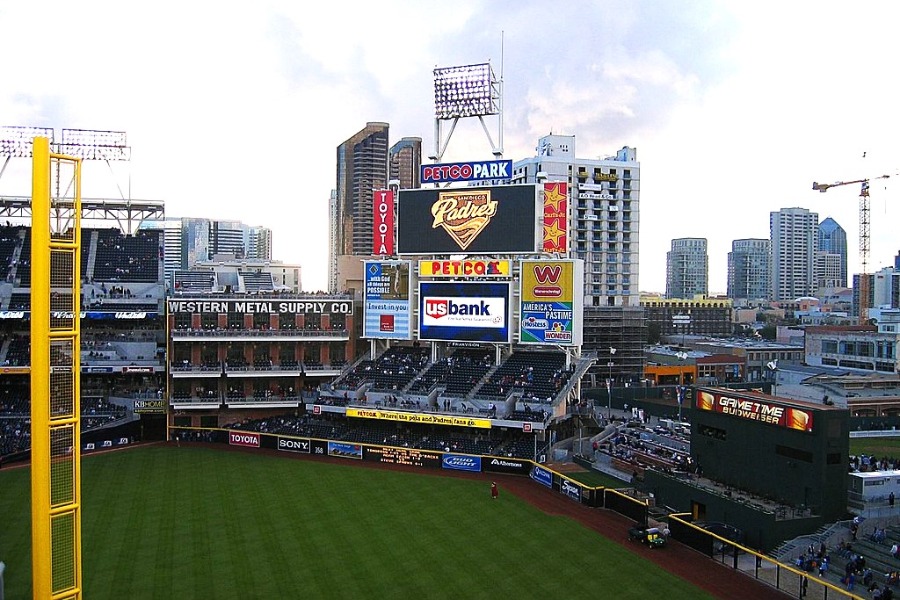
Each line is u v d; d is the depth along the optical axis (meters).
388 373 103.62
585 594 48.03
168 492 73.12
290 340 108.94
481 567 52.75
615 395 134.88
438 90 107.56
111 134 128.12
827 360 159.38
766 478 62.06
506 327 97.19
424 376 101.19
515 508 68.19
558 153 184.75
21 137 122.12
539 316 95.56
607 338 163.38
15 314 106.88
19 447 89.31
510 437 91.00
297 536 59.38
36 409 36.12
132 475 80.62
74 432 37.75
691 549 56.81
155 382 112.38
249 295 115.69
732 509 59.53
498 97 105.94
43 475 36.31
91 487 75.06
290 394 108.19
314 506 68.38
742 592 48.41
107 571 51.31
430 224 102.00
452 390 96.25
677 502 66.56
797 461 58.97
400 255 103.75
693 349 190.75
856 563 50.16
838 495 57.47
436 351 104.75
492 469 82.88
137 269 127.94
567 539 59.09
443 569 52.28
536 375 95.50
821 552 53.38
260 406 105.25
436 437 92.69
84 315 111.62
